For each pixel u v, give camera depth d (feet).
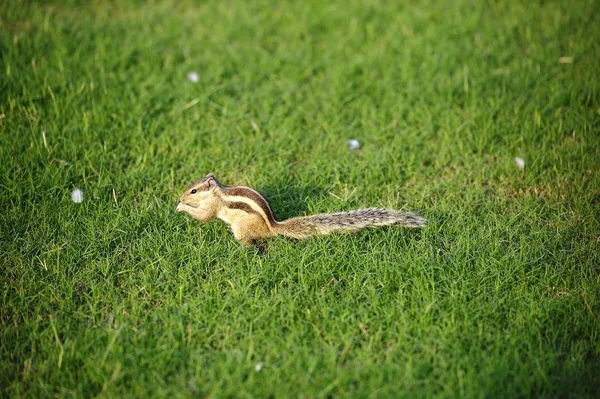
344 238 30.73
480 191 34.22
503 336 25.90
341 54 46.32
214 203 30.50
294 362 24.72
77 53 44.24
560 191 34.55
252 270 28.86
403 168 36.42
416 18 49.98
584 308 27.04
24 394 23.72
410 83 42.88
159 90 41.88
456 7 51.24
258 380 24.03
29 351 25.71
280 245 30.37
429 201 34.04
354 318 26.68
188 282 28.55
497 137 38.70
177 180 35.14
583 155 36.17
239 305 27.22
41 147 36.19
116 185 34.19
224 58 45.42
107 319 27.07
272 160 37.06
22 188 33.42
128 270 29.19
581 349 25.18
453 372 24.17
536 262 29.73
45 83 40.70
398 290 28.37
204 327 26.55
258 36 48.14
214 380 23.95
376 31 49.14
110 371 24.41
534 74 43.24
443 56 45.37
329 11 50.98
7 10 49.32
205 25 49.70
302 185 34.65
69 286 27.96
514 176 35.42
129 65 44.62
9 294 28.14
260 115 40.45
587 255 30.09
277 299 27.55
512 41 47.19
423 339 25.77
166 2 52.85
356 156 37.50
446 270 29.27
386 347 25.90
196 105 41.16
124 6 51.96
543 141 37.70
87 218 31.81
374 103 41.63
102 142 37.70
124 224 31.55
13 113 39.01
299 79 43.80
